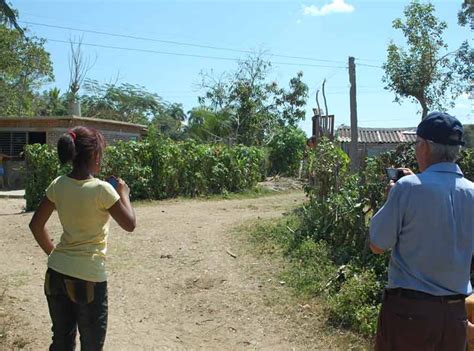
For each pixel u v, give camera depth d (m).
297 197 16.50
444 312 2.68
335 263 6.93
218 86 32.22
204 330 5.45
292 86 33.25
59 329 3.39
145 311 5.90
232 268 7.19
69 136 3.37
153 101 46.97
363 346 4.95
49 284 3.33
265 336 5.29
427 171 2.82
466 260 2.76
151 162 14.81
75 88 33.06
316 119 12.97
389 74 21.03
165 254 7.85
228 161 16.73
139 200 14.31
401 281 2.76
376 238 2.80
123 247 8.27
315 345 5.07
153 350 4.92
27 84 33.44
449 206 2.72
